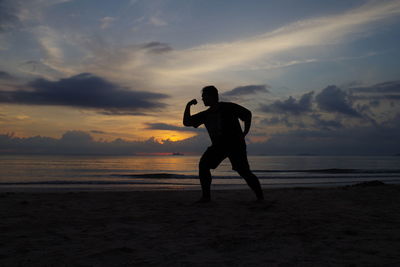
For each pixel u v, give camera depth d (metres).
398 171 30.48
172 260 1.78
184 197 4.98
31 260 1.78
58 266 1.68
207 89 4.07
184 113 4.22
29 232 2.50
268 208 3.69
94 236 2.37
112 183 15.51
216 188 11.54
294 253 1.92
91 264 1.71
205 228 2.64
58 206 3.88
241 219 3.03
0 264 1.71
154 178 20.91
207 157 4.13
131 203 4.22
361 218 3.09
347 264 1.69
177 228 2.64
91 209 3.66
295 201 4.38
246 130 4.07
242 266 1.67
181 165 56.97
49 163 59.53
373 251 1.95
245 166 4.13
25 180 18.70
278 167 47.47
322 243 2.15
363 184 7.20
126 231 2.53
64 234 2.43
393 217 3.16
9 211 3.47
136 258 1.82
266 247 2.05
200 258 1.82
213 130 4.06
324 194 5.32
